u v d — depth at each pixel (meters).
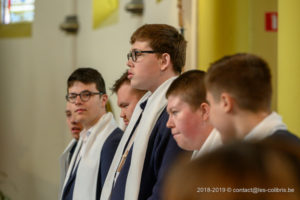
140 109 3.84
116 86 4.36
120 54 9.20
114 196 3.49
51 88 10.87
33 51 11.24
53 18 10.82
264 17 6.38
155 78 3.48
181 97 2.82
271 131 1.86
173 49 3.50
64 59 10.59
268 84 1.98
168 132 3.17
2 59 11.88
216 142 2.49
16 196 11.53
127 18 8.98
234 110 1.97
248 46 6.35
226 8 6.32
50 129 10.91
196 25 6.44
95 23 9.89
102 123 4.53
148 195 3.30
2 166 11.82
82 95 4.70
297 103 4.39
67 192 4.70
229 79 1.97
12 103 11.70
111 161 4.19
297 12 4.40
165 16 7.58
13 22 11.70
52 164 10.89
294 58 4.42
